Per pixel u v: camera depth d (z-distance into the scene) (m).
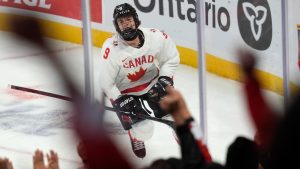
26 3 14.66
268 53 14.27
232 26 14.20
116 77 10.73
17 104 12.27
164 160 4.89
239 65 13.72
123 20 10.12
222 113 12.52
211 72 14.03
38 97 12.46
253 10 14.21
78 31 14.53
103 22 13.86
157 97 10.67
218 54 14.07
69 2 14.61
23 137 11.15
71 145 10.70
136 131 10.66
